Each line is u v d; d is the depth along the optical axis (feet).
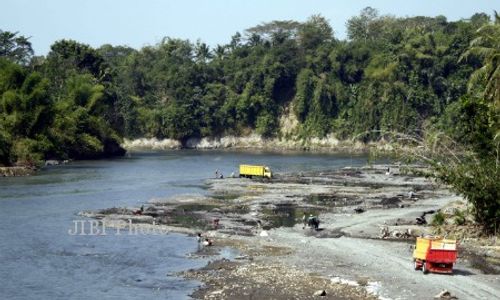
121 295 127.13
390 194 279.69
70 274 142.61
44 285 134.10
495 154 180.34
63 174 351.05
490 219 175.94
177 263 152.56
